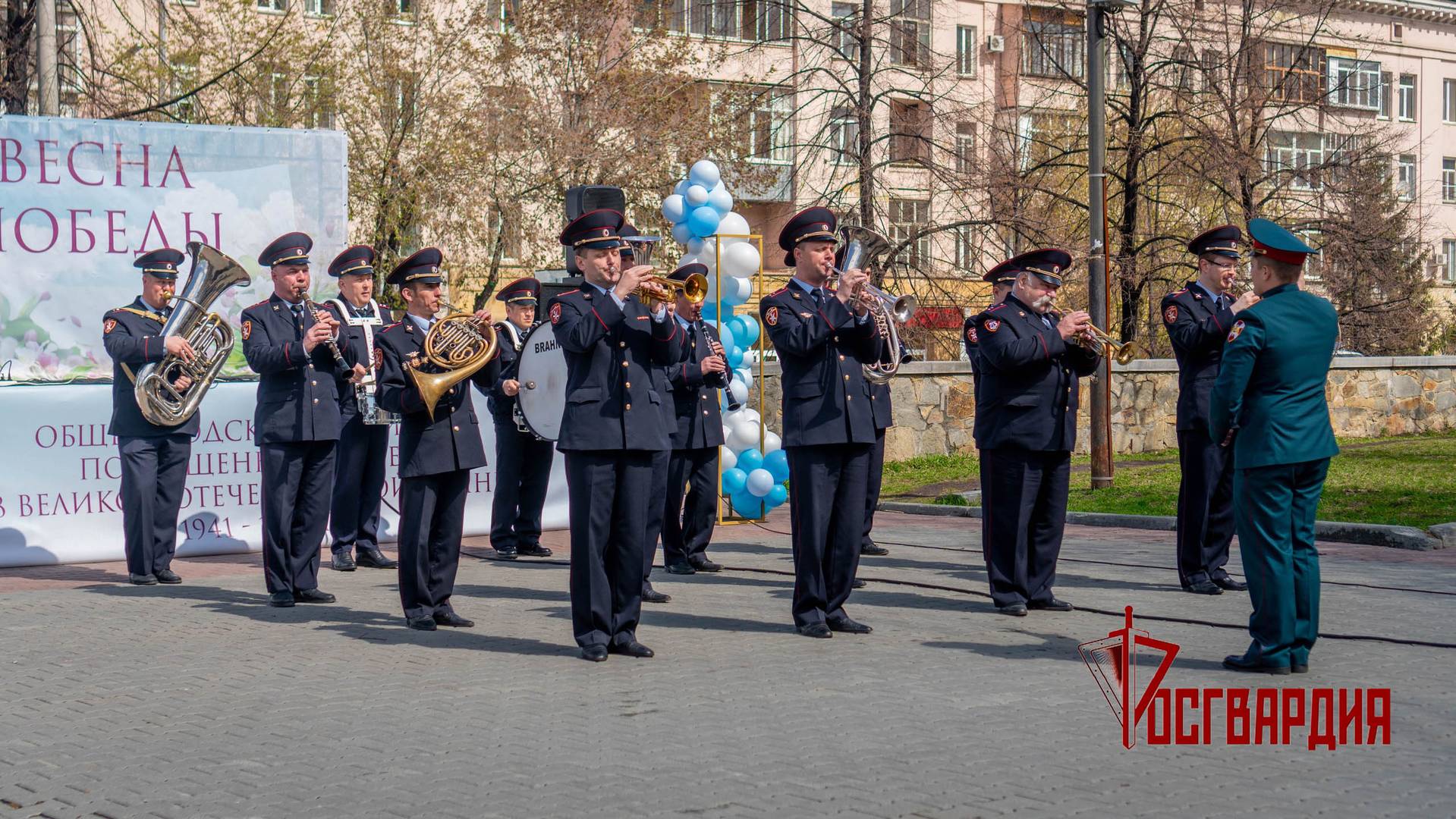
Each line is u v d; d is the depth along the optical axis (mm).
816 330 7840
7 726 6148
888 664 7242
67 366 11688
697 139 25688
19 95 17031
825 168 28828
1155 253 25641
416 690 6715
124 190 11836
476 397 13195
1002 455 8773
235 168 12219
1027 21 29484
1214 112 25906
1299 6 29328
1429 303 36188
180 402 10312
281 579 9289
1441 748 5543
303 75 23047
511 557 11648
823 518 8078
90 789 5184
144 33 21156
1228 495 9617
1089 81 16000
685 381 8664
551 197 24953
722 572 10914
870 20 24750
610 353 7434
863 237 8227
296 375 9305
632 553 7531
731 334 12727
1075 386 8945
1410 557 11367
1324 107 28125
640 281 7168
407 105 23438
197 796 5066
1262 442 6828
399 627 8469
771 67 28641
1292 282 7035
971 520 14672
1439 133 51312
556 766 5352
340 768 5379
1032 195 25641
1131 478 16797
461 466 8359
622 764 5359
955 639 7938
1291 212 27734
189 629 8438
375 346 8273
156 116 20469
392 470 12883
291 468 9281
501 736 5828
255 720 6172
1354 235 27359
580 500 7438
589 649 7391
